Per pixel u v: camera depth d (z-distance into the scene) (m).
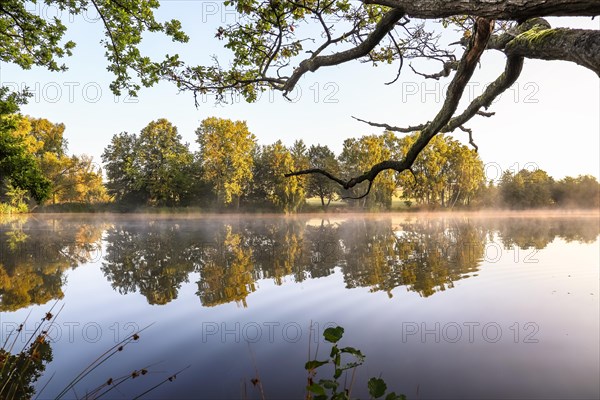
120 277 11.30
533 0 1.70
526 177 73.75
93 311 7.75
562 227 31.16
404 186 66.88
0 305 8.28
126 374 4.79
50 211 56.69
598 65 1.85
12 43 10.62
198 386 4.46
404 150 63.81
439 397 4.21
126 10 8.30
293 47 4.32
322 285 9.90
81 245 19.47
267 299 8.57
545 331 6.33
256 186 70.50
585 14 1.64
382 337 6.15
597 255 14.92
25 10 9.52
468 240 20.72
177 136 66.44
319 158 78.25
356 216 55.44
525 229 28.89
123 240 21.92
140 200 65.25
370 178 3.32
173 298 8.75
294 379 4.66
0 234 25.44
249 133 60.44
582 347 5.61
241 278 10.96
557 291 9.13
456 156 67.88
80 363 5.15
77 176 61.09
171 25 8.54
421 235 23.94
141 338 6.15
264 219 47.97
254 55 4.46
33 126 68.00
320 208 69.56
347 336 6.22
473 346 5.72
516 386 4.41
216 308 7.90
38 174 14.33
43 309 7.95
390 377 4.73
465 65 2.72
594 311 7.46
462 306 7.91
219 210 62.00
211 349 5.65
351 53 3.27
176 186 63.78
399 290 9.27
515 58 2.85
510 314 7.34
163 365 5.12
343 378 4.71
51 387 4.39
